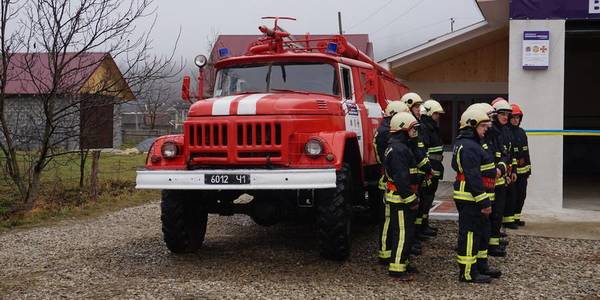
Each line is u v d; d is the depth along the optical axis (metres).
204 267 6.59
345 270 6.42
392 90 10.63
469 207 5.89
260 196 6.87
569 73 17.39
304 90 7.46
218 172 6.23
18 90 20.59
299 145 6.36
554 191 10.02
